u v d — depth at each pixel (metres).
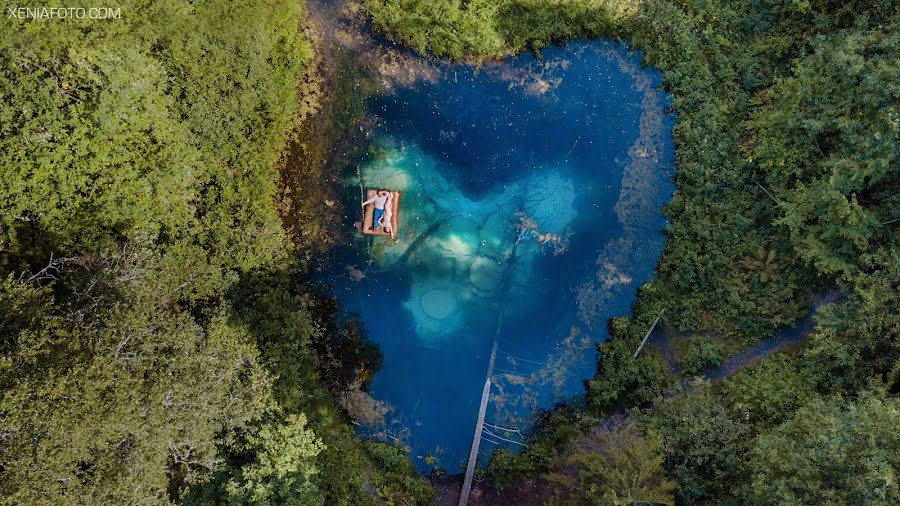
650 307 15.85
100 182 13.82
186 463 12.47
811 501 10.76
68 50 13.34
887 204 13.80
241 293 15.38
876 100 13.47
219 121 15.42
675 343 15.78
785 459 11.43
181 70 14.92
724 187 15.95
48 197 13.33
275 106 15.99
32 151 13.10
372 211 16.28
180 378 12.05
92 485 10.74
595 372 16.09
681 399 14.45
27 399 10.24
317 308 16.28
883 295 12.93
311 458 13.91
